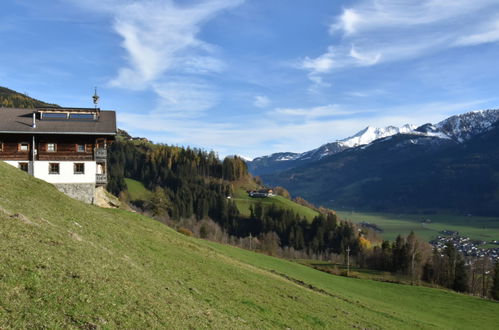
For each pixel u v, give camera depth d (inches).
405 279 4485.7
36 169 2324.1
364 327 1423.5
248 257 2728.8
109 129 2434.8
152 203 7691.9
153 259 1349.7
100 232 1375.5
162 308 794.2
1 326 504.1
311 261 6230.3
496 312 2647.6
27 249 775.1
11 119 2422.5
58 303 618.2
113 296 733.9
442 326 1952.5
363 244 7731.3
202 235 6648.6
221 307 1076.5
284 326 1119.0
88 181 2402.8
